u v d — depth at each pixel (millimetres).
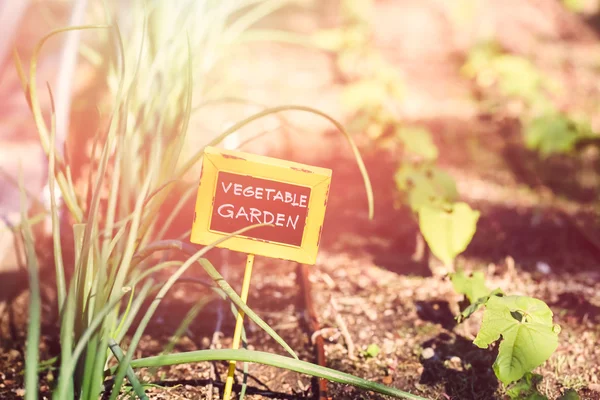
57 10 2375
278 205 1060
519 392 1074
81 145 1440
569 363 1195
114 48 1292
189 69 1035
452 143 2076
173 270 1382
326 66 2893
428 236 1247
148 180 1051
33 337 942
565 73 2918
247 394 1144
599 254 1481
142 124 1202
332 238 1513
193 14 1317
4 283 1257
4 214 1306
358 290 1349
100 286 1020
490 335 1057
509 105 2420
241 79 2504
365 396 1145
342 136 2072
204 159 1053
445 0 3330
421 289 1351
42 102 1813
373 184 1749
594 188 1768
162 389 1140
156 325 1265
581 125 1890
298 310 1303
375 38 3182
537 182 1804
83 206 1194
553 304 1320
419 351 1217
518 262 1445
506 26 3320
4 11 1549
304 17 3672
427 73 2910
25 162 1544
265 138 1975
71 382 1009
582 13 3773
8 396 1137
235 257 1453
